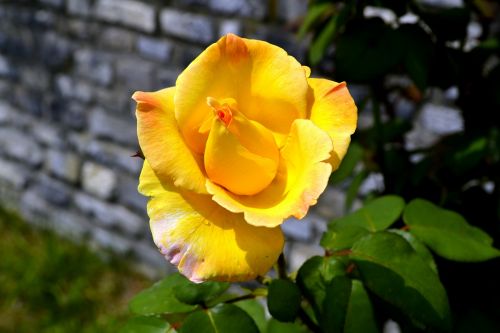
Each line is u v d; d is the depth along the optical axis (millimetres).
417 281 415
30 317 1229
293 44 981
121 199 1355
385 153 631
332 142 375
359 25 540
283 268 426
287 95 385
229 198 364
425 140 898
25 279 1297
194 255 366
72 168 1424
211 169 370
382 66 529
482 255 453
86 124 1363
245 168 369
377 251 422
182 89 377
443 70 566
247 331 421
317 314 415
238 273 366
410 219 468
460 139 576
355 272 436
